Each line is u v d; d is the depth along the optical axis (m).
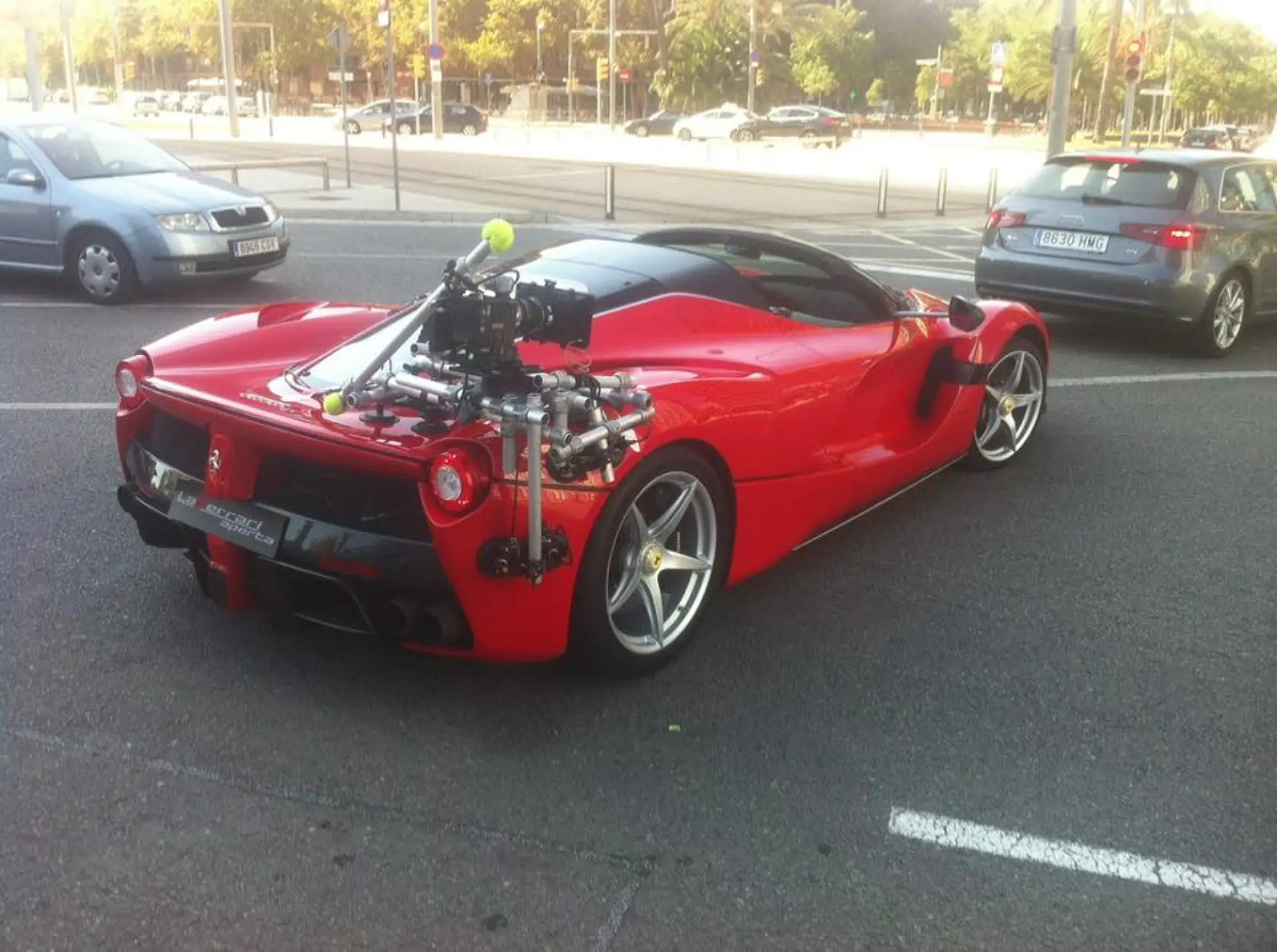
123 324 8.91
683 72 69.38
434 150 35.66
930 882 2.66
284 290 10.54
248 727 3.24
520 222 16.66
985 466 5.66
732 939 2.47
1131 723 3.37
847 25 79.75
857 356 4.32
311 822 2.83
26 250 9.94
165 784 2.97
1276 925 2.55
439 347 2.90
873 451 4.54
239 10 77.06
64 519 4.69
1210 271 8.17
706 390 3.53
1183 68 77.69
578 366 3.06
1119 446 6.16
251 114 73.50
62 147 10.20
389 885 2.61
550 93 71.06
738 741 3.22
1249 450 6.12
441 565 3.02
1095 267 8.36
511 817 2.87
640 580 3.46
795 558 4.56
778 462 3.90
